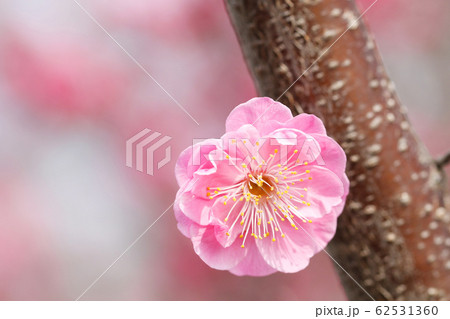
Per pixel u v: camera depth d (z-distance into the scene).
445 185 0.22
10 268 0.40
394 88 0.22
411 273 0.22
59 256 0.41
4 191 0.41
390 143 0.22
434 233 0.22
